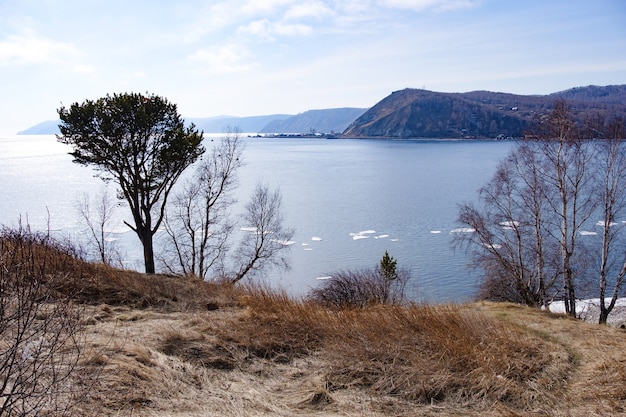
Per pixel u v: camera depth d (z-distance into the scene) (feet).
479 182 295.48
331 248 146.72
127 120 50.62
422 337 24.34
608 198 64.08
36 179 310.86
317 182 314.14
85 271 31.71
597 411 17.31
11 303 13.53
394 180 318.65
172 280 37.91
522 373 20.80
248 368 20.62
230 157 84.48
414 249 143.33
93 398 14.24
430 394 18.78
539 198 66.95
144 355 18.61
